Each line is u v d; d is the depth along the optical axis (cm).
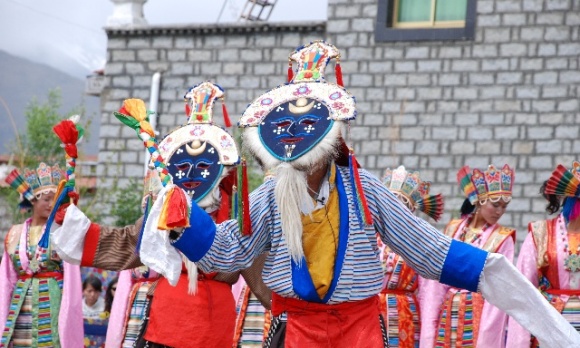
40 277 1591
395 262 1516
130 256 1161
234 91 3086
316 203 897
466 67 2892
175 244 863
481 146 2869
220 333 1230
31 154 2916
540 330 878
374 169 2947
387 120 2944
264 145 898
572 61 2822
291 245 884
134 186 2802
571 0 2830
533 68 2845
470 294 1504
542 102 2833
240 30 3086
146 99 3159
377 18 2966
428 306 1512
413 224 899
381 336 903
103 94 3191
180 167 1207
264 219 903
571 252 1320
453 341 1505
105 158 3162
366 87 2966
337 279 884
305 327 898
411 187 1580
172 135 1234
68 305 1588
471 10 2891
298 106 907
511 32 2864
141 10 3219
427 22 2945
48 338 1578
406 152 2923
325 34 3011
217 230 883
